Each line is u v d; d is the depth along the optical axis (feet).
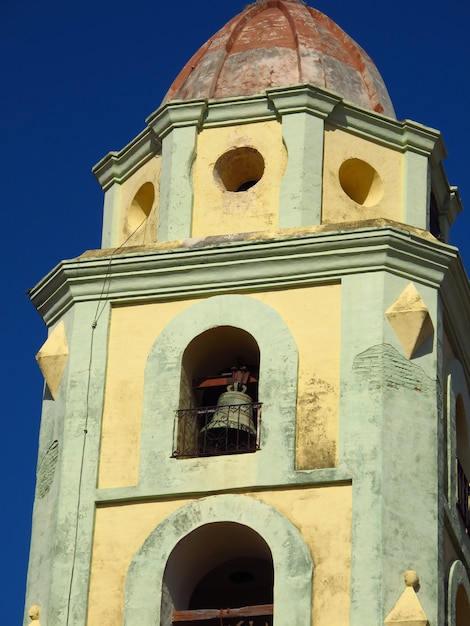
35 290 132.67
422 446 122.42
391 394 122.83
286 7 143.02
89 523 122.72
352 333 124.67
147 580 120.37
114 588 120.88
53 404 128.77
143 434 124.77
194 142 133.69
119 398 126.52
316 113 132.98
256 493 121.39
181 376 126.31
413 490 120.78
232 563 125.39
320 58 138.41
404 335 124.67
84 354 128.16
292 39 139.85
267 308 126.41
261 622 121.49
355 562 117.91
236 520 120.47
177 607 121.70
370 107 137.69
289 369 124.36
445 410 127.03
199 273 127.95
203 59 140.26
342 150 133.39
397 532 119.03
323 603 117.39
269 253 127.03
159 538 121.19
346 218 131.44
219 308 127.13
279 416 123.24
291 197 130.41
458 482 127.85
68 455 125.18
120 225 137.39
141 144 137.39
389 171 134.72
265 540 119.75
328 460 121.39
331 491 120.47
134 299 128.88
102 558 121.90
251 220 130.93
